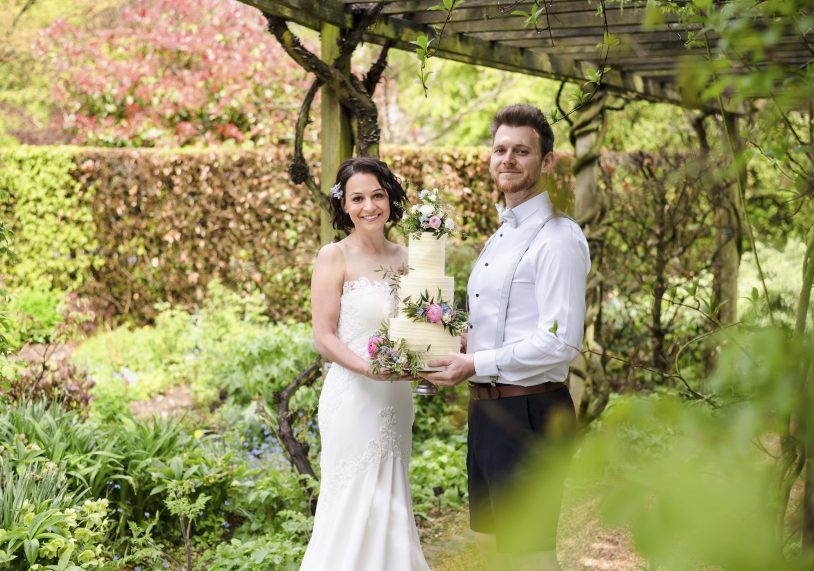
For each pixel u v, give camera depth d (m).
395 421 3.02
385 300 2.98
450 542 3.79
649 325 6.64
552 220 2.52
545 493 0.58
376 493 2.94
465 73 12.16
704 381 0.77
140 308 8.90
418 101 12.32
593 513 0.52
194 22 10.93
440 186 7.91
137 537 3.92
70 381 5.50
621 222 6.76
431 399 5.62
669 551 0.48
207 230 8.62
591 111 5.21
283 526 3.85
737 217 6.27
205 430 5.50
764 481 0.50
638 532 0.49
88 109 10.82
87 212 8.76
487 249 2.75
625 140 8.63
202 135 10.55
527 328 2.55
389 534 2.93
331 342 2.96
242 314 8.54
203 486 4.16
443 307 2.64
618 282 6.60
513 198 2.66
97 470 3.89
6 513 3.29
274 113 10.38
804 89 0.67
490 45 4.33
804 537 0.83
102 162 8.70
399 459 3.04
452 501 4.47
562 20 3.79
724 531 0.47
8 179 8.74
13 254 3.69
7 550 3.11
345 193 3.05
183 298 8.83
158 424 4.48
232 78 10.30
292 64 10.45
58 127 11.89
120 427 4.48
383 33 3.71
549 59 4.80
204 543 3.98
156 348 7.33
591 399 5.10
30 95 11.59
